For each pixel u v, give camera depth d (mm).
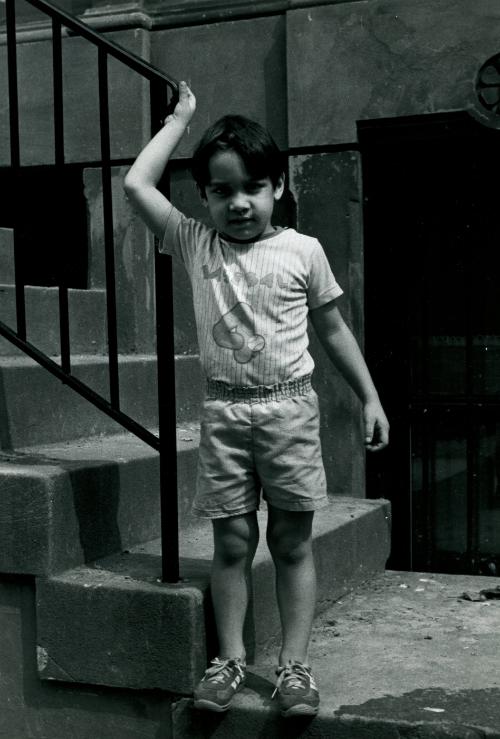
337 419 4219
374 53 4082
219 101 4391
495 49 3928
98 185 4594
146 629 2746
